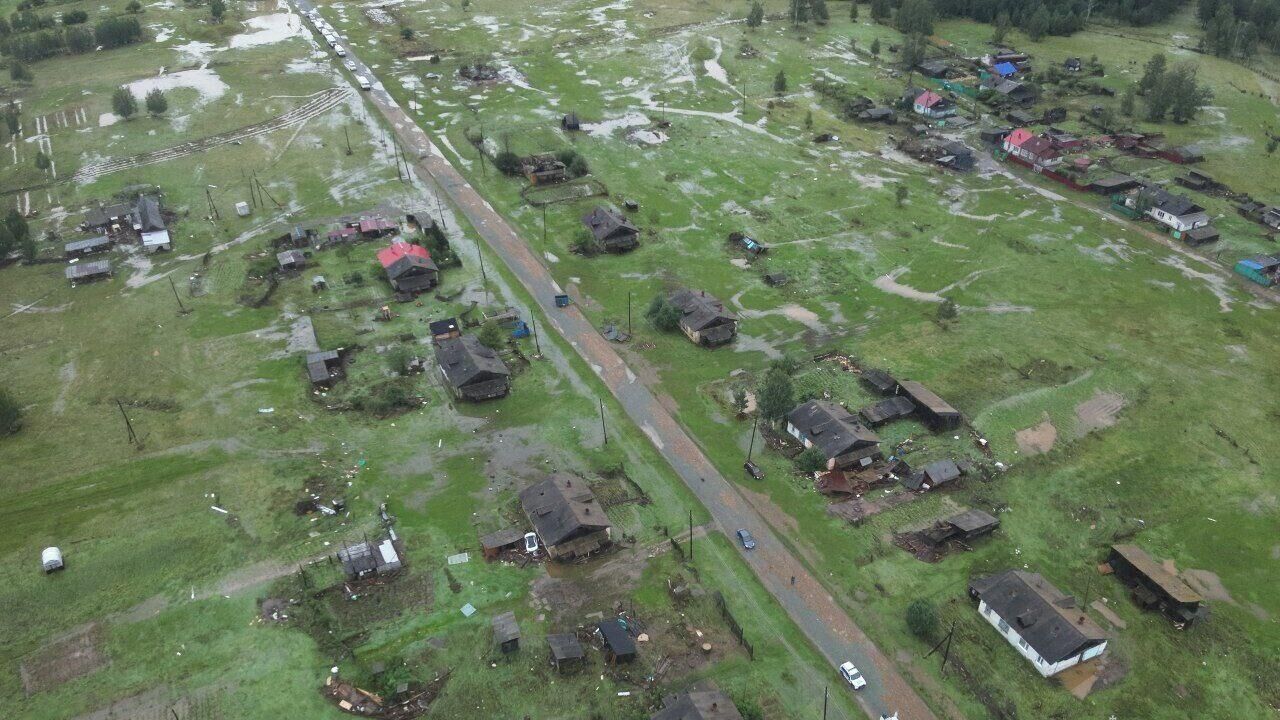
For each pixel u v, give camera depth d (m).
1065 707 58.22
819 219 123.56
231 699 57.84
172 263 111.06
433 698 58.16
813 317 101.94
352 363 92.88
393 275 104.06
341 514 73.31
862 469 78.81
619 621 63.06
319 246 114.25
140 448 80.44
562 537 67.62
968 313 102.69
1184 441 82.94
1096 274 110.69
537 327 99.44
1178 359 94.69
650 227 120.69
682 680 59.69
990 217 125.06
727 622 64.19
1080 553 70.69
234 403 86.25
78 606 64.75
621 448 81.44
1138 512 74.81
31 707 57.47
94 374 90.56
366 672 59.56
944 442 82.62
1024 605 62.41
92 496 74.81
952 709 58.25
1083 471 79.19
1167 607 64.69
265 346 95.06
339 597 65.50
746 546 70.44
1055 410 86.81
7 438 81.38
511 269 110.75
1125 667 61.12
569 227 120.88
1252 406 87.50
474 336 94.81
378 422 84.62
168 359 92.94
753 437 83.12
